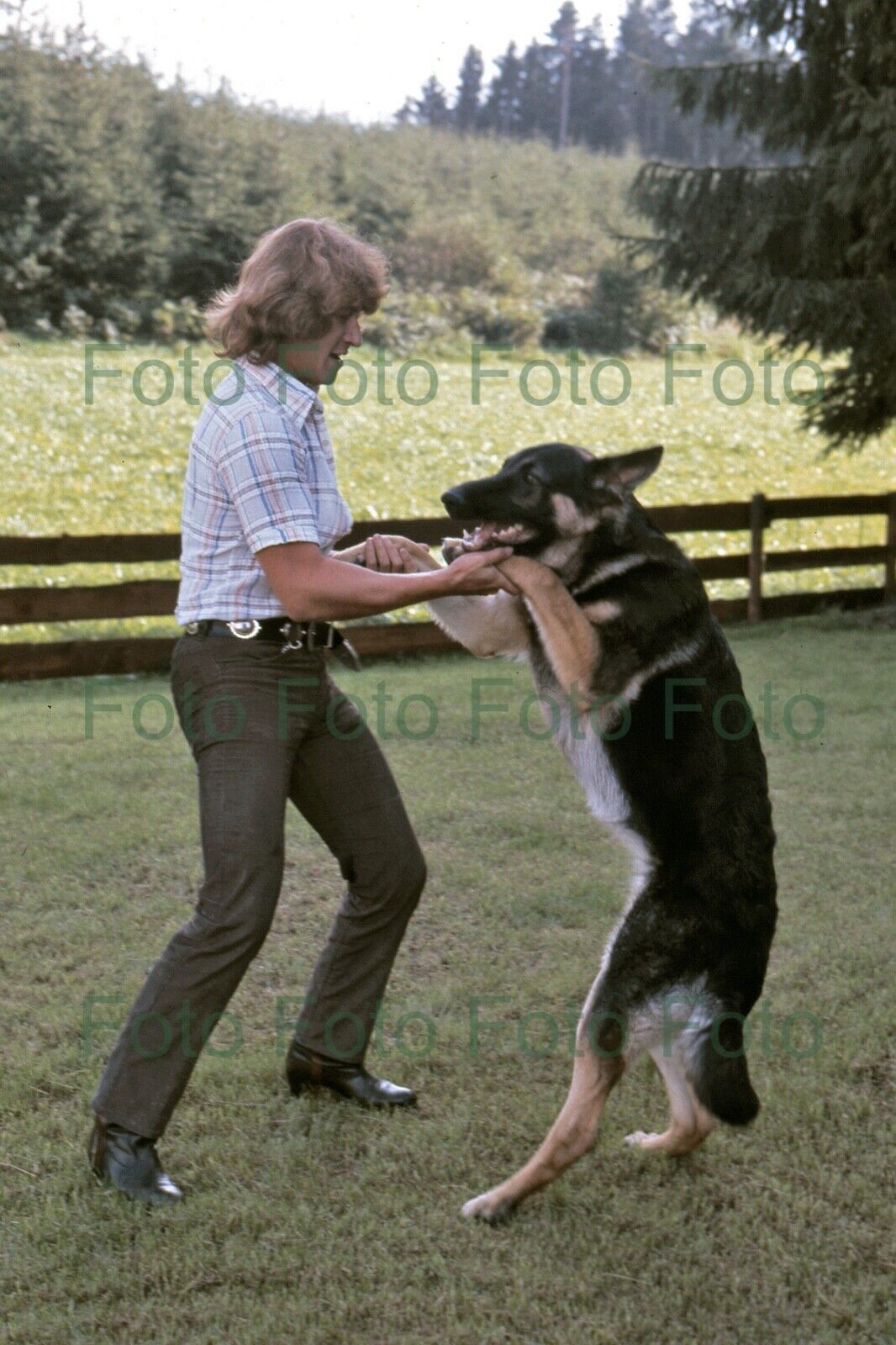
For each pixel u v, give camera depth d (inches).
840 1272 97.1
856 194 395.9
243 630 106.7
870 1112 119.2
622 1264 98.1
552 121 1504.7
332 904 170.4
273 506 102.7
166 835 191.0
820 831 197.6
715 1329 90.9
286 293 103.6
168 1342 87.3
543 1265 97.6
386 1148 113.4
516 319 837.8
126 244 768.9
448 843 192.5
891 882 176.9
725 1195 108.0
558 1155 103.0
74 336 751.7
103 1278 94.0
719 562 399.5
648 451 125.4
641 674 119.0
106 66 831.1
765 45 445.4
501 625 128.8
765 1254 99.3
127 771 225.0
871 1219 104.0
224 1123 116.7
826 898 171.5
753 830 114.2
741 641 362.0
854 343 414.6
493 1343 88.5
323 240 105.9
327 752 115.9
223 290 110.1
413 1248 99.3
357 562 124.7
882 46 389.4
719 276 450.3
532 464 127.4
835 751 242.5
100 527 498.6
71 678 324.8
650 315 856.3
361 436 623.5
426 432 644.1
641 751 117.3
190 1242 98.0
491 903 169.2
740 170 435.2
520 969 150.4
